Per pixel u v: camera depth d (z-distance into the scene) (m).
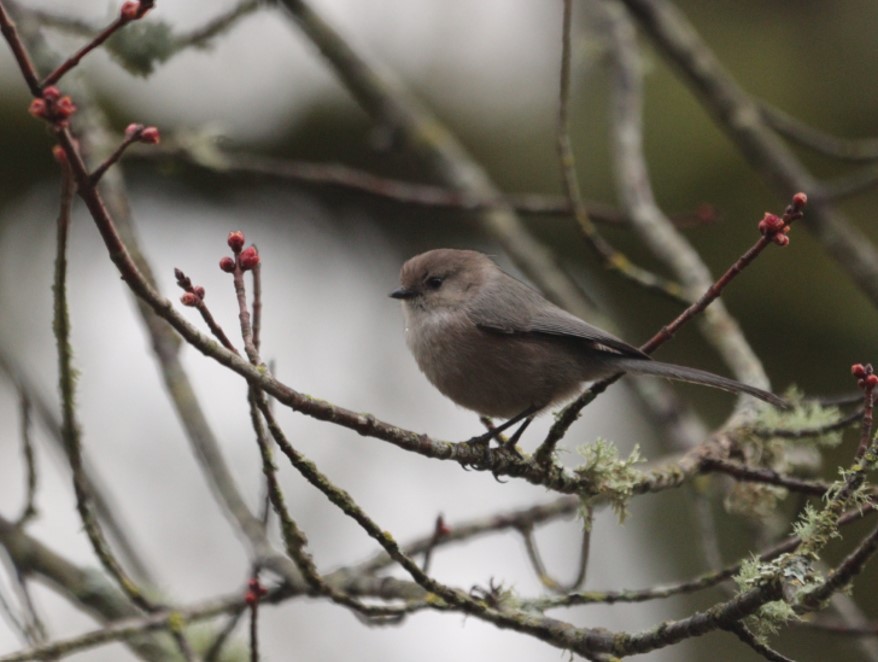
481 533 8.35
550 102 13.46
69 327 6.61
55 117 4.49
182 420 8.66
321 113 13.31
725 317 9.08
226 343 5.27
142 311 9.05
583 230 9.05
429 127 11.48
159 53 8.94
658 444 13.44
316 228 14.01
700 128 13.31
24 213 13.23
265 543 8.13
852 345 13.11
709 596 12.62
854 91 13.35
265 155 13.49
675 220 10.96
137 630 7.37
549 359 8.38
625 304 13.62
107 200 9.08
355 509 5.98
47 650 7.20
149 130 4.62
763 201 13.21
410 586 7.77
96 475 9.69
